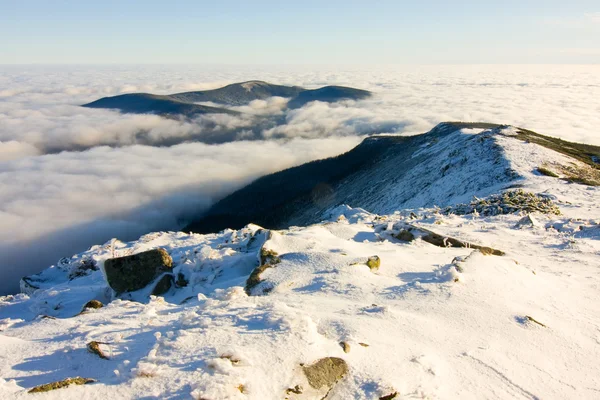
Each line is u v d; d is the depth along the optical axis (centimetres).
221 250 1051
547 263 977
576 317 639
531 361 502
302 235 1005
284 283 719
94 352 442
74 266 1313
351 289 672
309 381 396
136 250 1417
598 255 1059
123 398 359
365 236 1129
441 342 512
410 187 5556
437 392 412
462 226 1394
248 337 446
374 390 396
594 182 3106
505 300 649
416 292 656
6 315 964
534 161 3969
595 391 461
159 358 411
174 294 924
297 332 452
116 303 693
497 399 426
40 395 357
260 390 371
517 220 1545
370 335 493
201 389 354
